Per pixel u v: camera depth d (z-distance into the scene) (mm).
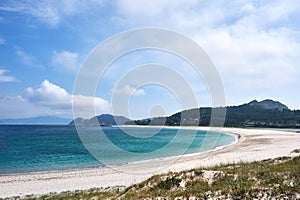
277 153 30547
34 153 51906
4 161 42219
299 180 10711
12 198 17422
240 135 79500
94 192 16938
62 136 103688
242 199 9828
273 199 9516
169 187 12117
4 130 159875
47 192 19328
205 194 10531
